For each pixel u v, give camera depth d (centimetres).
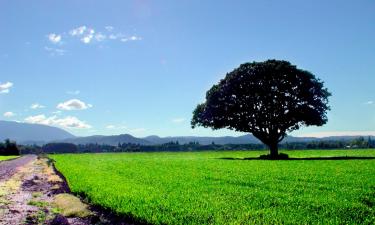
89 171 4681
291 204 2097
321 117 7581
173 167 5425
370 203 2189
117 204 2108
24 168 6350
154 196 2377
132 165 6097
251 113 7788
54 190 3170
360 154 10106
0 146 18475
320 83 7675
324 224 1586
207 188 2828
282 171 4388
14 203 2483
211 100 7994
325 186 2919
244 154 11888
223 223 1620
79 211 2117
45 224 1884
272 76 7481
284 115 7562
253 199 2281
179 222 1675
